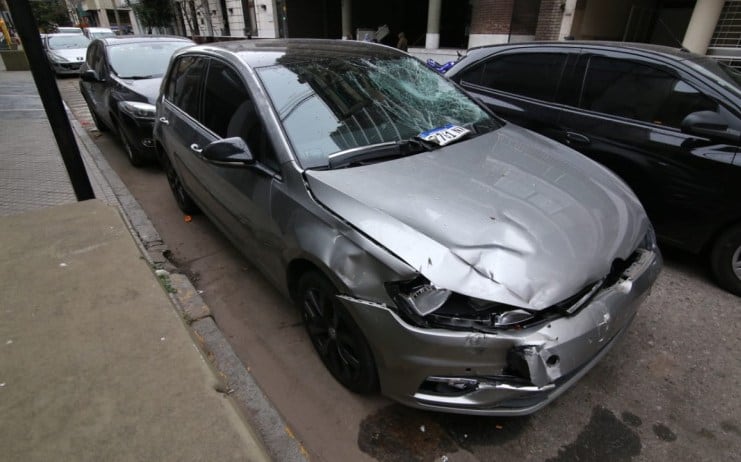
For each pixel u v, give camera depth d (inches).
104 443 58.1
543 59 157.8
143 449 57.3
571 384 77.1
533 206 81.5
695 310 117.7
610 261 76.6
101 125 305.0
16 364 71.4
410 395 75.5
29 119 309.1
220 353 101.1
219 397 65.6
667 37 515.5
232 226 122.0
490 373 69.2
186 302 118.0
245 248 118.4
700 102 122.9
